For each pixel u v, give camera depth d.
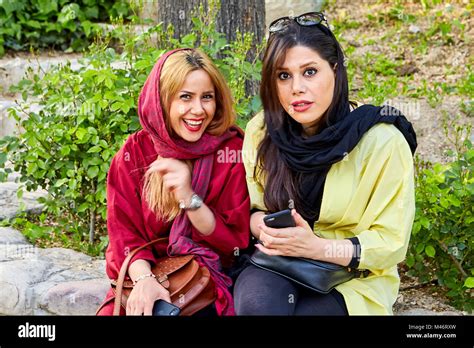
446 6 7.03
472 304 3.70
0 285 3.71
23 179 4.36
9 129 5.57
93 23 6.98
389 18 7.06
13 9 6.64
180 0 4.64
